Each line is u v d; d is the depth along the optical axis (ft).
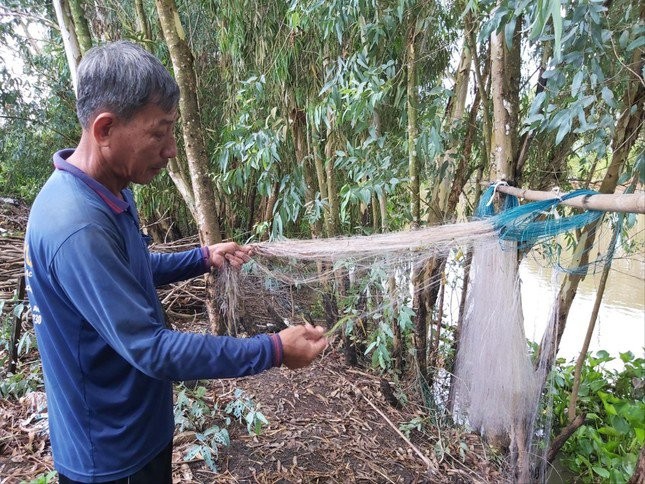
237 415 6.90
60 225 2.75
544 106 4.69
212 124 11.60
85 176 2.96
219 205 12.49
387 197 8.18
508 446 6.50
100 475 3.39
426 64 7.47
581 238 5.04
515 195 4.78
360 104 6.54
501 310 4.91
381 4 6.75
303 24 7.44
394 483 6.31
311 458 6.51
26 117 15.34
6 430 6.18
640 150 5.03
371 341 8.36
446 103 7.28
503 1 4.37
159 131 2.96
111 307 2.69
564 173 6.68
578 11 3.79
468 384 6.23
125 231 3.22
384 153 7.39
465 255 6.07
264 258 6.14
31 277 3.03
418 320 7.95
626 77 4.47
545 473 5.48
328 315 8.98
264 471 6.10
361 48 7.11
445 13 6.72
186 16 11.29
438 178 7.25
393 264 6.13
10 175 18.24
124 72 2.71
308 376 8.64
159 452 3.75
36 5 11.84
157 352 2.68
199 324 9.98
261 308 8.17
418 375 8.17
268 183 8.70
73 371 3.16
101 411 3.30
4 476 5.37
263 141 7.93
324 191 9.00
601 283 5.82
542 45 6.00
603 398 8.13
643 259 5.27
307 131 8.64
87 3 8.59
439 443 7.04
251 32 9.21
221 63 10.84
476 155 7.38
